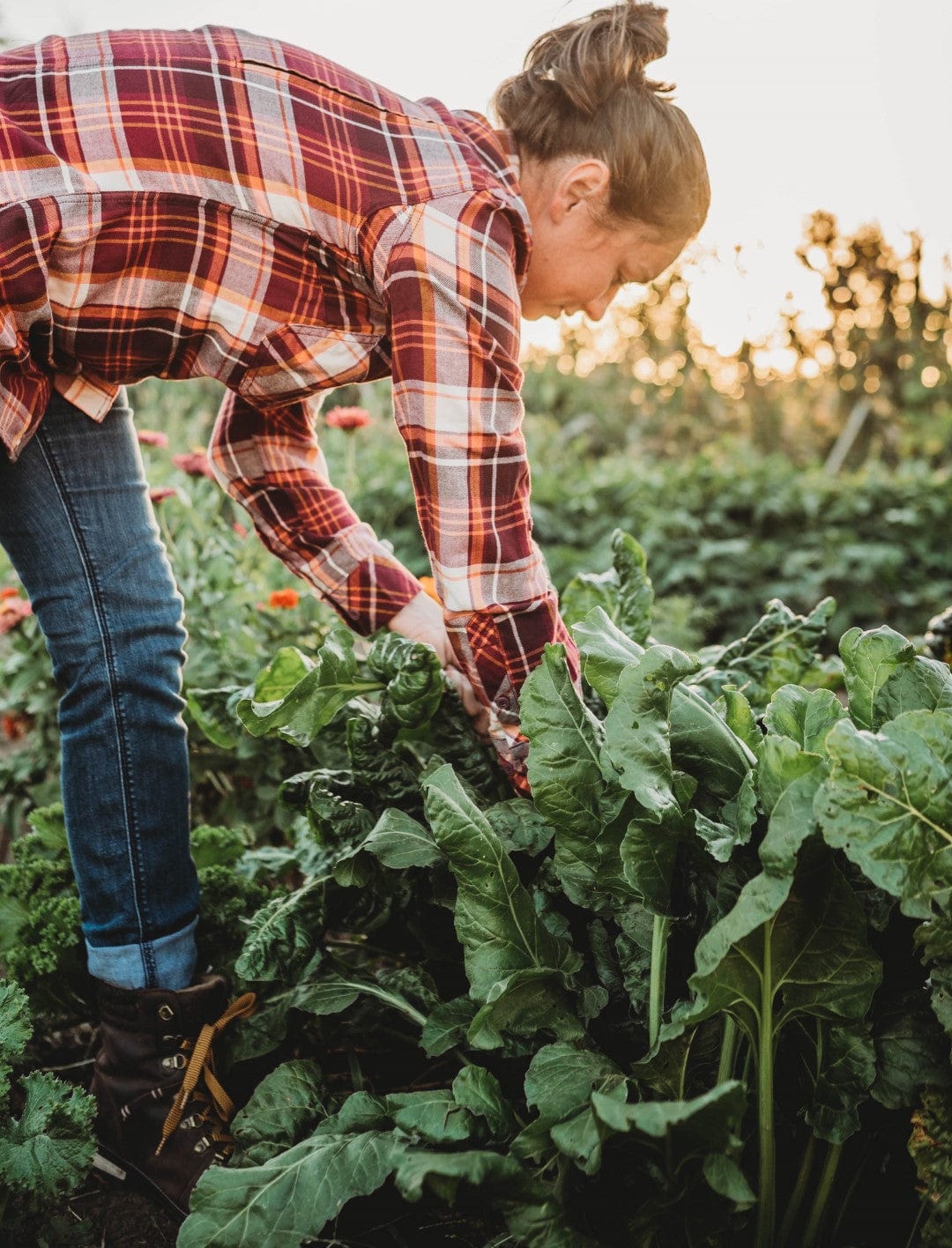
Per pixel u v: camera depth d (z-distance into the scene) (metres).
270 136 1.07
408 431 1.07
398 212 1.06
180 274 1.10
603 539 5.02
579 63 1.13
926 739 0.88
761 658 1.56
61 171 1.04
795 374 8.21
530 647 1.10
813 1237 1.02
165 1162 1.24
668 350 8.12
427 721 1.28
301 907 1.30
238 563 2.74
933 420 7.52
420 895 1.29
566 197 1.17
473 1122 0.99
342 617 1.43
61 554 1.25
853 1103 0.96
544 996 1.06
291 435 1.44
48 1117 1.15
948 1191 0.93
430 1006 1.24
